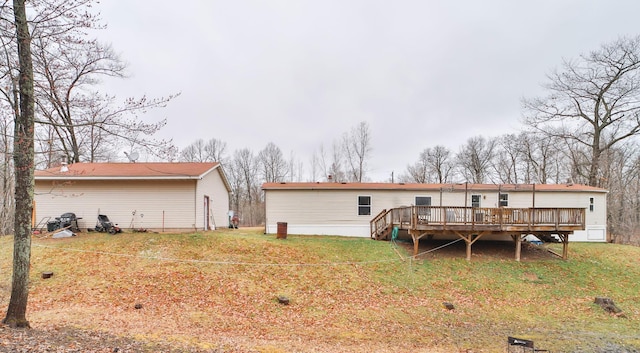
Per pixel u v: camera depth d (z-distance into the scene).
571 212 16.81
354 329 9.66
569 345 8.91
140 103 7.59
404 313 11.12
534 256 17.41
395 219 18.52
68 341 6.23
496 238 20.31
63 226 16.41
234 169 53.19
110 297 10.50
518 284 14.05
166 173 17.75
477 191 21.09
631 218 32.75
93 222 17.38
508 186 21.30
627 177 33.22
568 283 14.38
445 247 18.06
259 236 18.02
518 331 10.02
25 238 6.84
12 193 21.12
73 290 10.84
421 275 14.29
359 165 46.25
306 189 20.56
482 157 47.09
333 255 15.52
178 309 10.05
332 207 20.70
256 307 10.71
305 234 20.41
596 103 27.22
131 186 17.66
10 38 6.18
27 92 6.50
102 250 13.96
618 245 20.80
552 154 38.19
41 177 16.81
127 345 6.46
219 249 14.73
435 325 10.30
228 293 11.41
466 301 12.40
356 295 12.21
